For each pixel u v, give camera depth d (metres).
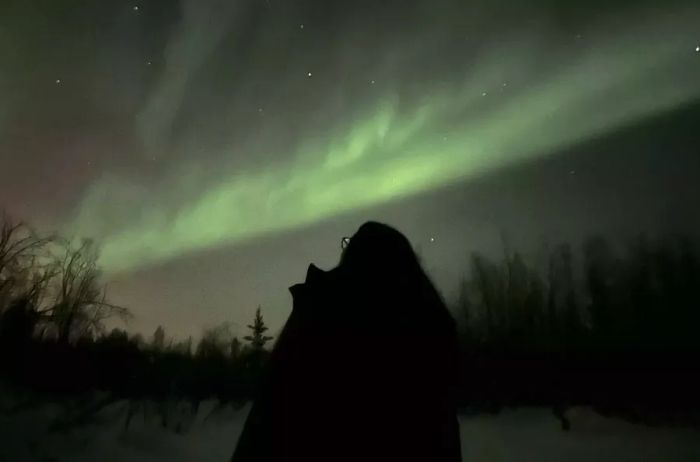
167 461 3.50
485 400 4.49
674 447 3.60
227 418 4.24
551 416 4.25
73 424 4.04
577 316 5.08
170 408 4.33
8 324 4.78
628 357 4.57
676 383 4.20
